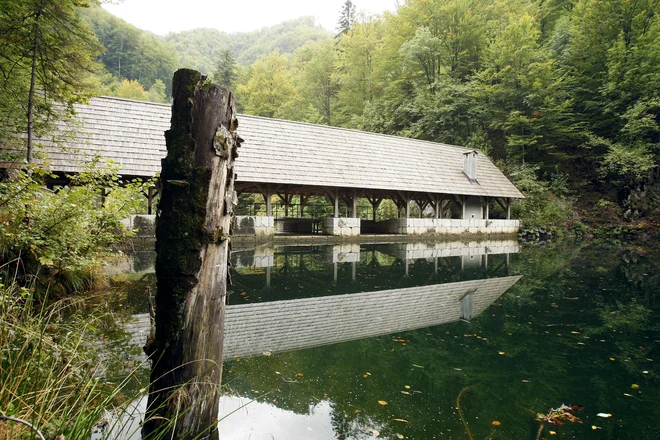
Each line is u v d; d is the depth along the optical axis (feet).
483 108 76.84
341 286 22.61
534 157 75.20
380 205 79.05
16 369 6.64
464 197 61.05
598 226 65.26
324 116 119.03
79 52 22.85
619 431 8.04
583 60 75.36
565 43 78.43
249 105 122.42
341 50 118.83
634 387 10.20
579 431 8.01
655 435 7.89
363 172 52.16
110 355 10.69
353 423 8.14
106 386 8.85
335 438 7.55
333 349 12.48
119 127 40.01
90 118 39.19
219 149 7.18
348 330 14.57
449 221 58.54
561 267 32.01
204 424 7.18
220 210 7.30
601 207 68.39
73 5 21.53
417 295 20.68
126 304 16.19
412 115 86.02
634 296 21.27
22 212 13.82
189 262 6.95
